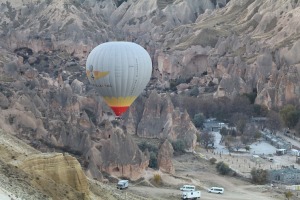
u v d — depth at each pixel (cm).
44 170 11500
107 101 19212
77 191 11519
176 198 17962
